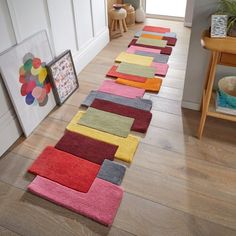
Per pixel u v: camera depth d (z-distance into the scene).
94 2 2.71
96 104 2.16
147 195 1.49
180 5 4.25
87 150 1.75
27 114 1.85
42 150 1.79
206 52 1.83
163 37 3.26
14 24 1.65
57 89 2.12
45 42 1.97
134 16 3.66
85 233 1.33
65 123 2.01
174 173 1.62
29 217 1.40
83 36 2.63
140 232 1.32
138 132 1.91
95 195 1.48
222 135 1.88
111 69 2.64
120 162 1.69
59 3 2.10
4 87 1.67
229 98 1.67
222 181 1.56
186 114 2.08
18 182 1.58
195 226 1.35
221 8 1.61
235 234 1.31
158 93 2.31
